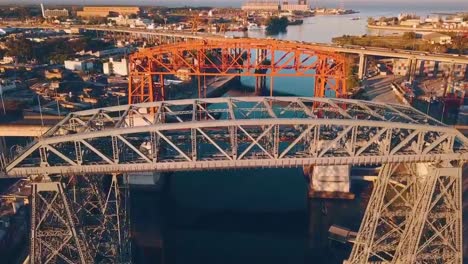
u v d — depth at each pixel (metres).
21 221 74.19
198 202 91.62
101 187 58.94
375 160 53.19
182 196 94.31
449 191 53.94
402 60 196.75
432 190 49.91
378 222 59.66
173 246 76.50
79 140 50.06
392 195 71.75
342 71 115.81
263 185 99.56
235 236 78.94
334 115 80.81
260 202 91.38
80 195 55.50
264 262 71.69
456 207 50.81
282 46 120.50
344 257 72.31
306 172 100.12
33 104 133.12
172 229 81.56
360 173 95.81
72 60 195.62
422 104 141.50
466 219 72.88
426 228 55.38
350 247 74.19
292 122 52.09
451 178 50.50
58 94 142.25
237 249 75.31
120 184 89.56
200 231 81.06
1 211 76.88
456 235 51.34
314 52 117.19
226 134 66.31
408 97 148.12
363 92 165.25
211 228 81.94
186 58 183.38
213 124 51.75
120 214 57.03
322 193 89.12
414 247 51.53
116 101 143.62
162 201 91.69
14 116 121.00
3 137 108.69
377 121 52.22
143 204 90.38
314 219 83.88
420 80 185.12
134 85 145.00
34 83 160.25
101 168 51.53
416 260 53.28
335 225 77.25
